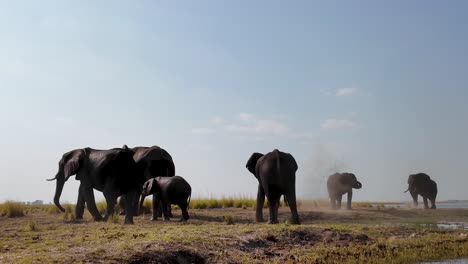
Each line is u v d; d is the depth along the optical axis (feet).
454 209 94.53
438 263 38.55
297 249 40.83
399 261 38.78
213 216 68.39
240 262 35.09
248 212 76.23
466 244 46.39
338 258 38.75
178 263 33.19
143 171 66.80
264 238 42.75
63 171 65.62
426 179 116.06
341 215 79.15
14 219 61.57
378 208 95.04
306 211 81.05
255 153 63.57
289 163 57.72
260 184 62.44
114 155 57.88
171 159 68.95
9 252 33.88
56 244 36.47
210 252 36.35
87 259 30.50
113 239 38.91
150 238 38.29
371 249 42.60
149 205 74.64
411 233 53.78
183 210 61.05
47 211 75.66
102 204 76.69
